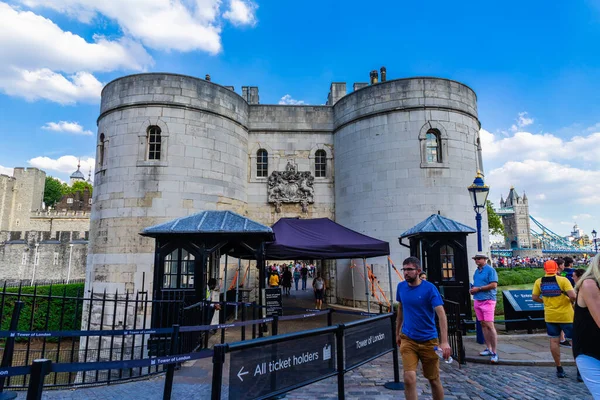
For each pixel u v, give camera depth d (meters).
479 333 9.62
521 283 26.81
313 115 20.30
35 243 50.28
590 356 3.36
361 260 17.45
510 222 136.25
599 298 3.28
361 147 18.09
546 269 7.19
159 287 9.05
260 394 3.81
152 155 16.59
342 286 18.20
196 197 16.52
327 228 13.79
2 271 49.44
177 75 16.91
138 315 15.03
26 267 49.56
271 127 20.05
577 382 6.51
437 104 17.17
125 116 16.59
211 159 17.20
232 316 14.24
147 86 16.67
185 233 9.10
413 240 12.48
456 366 7.71
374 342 5.95
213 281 11.33
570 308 6.84
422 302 4.96
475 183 11.42
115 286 15.38
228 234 9.38
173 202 16.06
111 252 15.66
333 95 22.02
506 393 5.93
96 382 6.48
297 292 24.48
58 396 5.98
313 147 20.09
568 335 6.86
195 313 8.64
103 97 17.75
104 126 17.16
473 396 5.80
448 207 16.56
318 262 19.61
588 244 155.00
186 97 16.91
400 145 17.12
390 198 16.97
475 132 18.20
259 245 9.98
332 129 20.22
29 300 20.28
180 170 16.36
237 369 3.58
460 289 11.13
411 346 4.89
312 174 19.86
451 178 16.81
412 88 17.34
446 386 6.30
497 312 14.87
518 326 10.83
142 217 15.79
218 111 17.69
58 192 90.50
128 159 16.22
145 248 15.60
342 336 5.08
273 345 4.04
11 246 50.41
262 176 19.94
